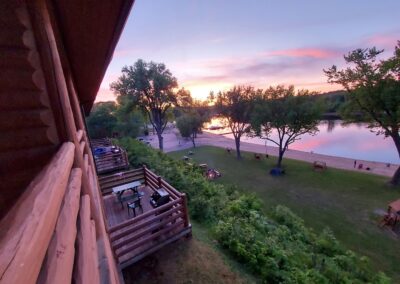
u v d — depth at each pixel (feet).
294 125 86.74
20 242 2.73
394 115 64.18
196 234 26.53
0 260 2.40
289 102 85.92
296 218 43.06
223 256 23.63
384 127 67.87
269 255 25.20
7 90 6.14
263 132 98.78
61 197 4.32
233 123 111.75
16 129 6.45
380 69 62.39
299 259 27.76
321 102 85.87
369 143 158.71
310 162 101.35
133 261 20.18
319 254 31.94
